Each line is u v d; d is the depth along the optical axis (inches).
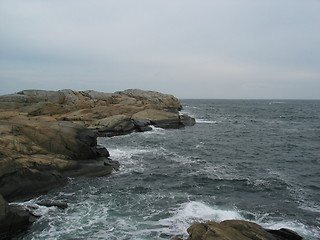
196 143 1293.1
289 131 1796.3
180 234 430.9
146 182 686.5
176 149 1131.9
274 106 5895.7
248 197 596.1
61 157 701.3
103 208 528.4
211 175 754.8
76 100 2085.4
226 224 388.8
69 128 777.6
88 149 773.3
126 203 553.6
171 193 613.0
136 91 3521.2
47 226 456.4
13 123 721.6
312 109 4665.4
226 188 651.5
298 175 779.4
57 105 1637.6
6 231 421.7
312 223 475.5
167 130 1692.9
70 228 451.2
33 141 706.8
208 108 4781.0
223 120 2504.9
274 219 488.4
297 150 1165.1
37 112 1469.0
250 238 348.2
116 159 914.1
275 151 1138.0
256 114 3373.5
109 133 1391.5
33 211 502.3
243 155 1048.8
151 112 1839.3
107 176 727.1
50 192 599.2
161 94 3607.3
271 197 599.5
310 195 617.0
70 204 545.0
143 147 1148.5
